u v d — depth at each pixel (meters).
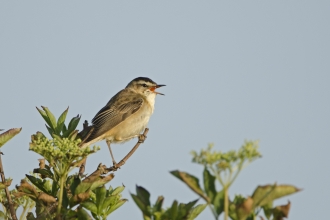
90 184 9.69
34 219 10.42
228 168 6.55
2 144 10.84
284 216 7.87
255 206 6.96
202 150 6.60
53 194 10.62
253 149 6.52
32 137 11.92
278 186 6.95
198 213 8.66
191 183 6.97
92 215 10.14
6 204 11.35
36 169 10.83
